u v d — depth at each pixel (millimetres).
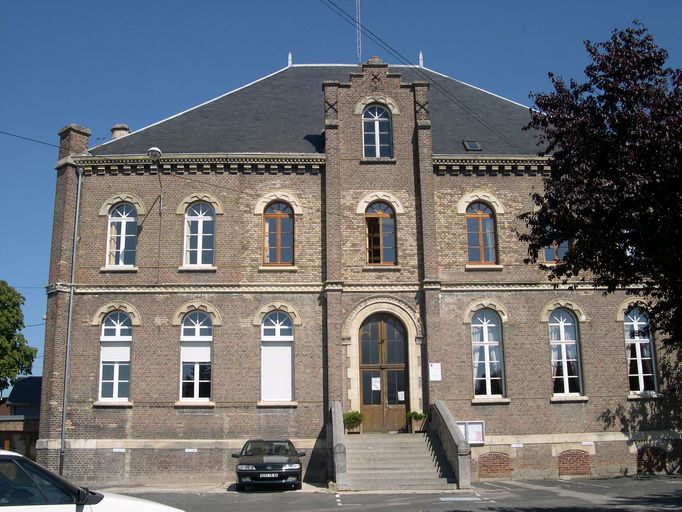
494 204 27391
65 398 25109
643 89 12945
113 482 24547
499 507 17062
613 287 14273
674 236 12359
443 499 18891
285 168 27234
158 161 26953
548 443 25594
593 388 26219
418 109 27828
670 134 12305
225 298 26219
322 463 24859
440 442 23734
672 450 26047
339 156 27328
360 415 25203
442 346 26031
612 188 12938
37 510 7859
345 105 27938
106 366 25875
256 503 18406
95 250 26578
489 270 26828
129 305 26109
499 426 25609
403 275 26531
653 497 18797
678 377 26609
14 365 41562
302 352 25828
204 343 26016
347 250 26672
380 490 21094
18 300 42312
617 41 13531
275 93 31609
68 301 26031
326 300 26078
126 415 25188
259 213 26906
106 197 26984
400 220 26984
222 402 25312
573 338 26828
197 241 26875
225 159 26938
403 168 27453
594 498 18766
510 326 26469
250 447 22719
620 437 25859
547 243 14477
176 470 24734
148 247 26578
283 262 26781
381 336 26328
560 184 13664
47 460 24547
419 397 25531
